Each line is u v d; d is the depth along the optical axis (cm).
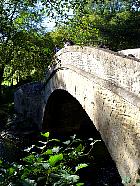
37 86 1741
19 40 1817
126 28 3400
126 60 527
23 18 1842
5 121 1853
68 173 333
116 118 596
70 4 1124
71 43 1060
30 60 1762
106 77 639
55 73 1235
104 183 1057
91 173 1085
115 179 1056
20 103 2020
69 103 1438
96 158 1109
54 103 1438
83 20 1195
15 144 1448
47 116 1534
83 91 833
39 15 1791
